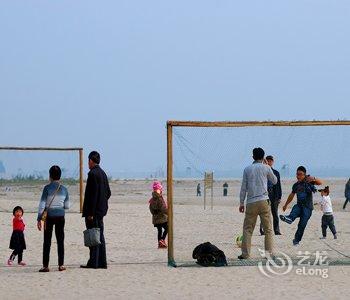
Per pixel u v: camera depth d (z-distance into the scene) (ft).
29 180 322.14
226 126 107.55
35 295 80.69
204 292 81.76
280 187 146.20
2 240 143.13
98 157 102.58
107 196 102.89
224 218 203.00
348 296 78.69
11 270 101.24
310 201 124.98
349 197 144.46
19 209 108.06
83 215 101.91
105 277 93.15
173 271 97.86
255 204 105.70
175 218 200.85
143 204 301.84
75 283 88.63
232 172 115.75
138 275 94.48
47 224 98.78
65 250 126.72
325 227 140.77
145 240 143.95
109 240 143.95
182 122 106.63
